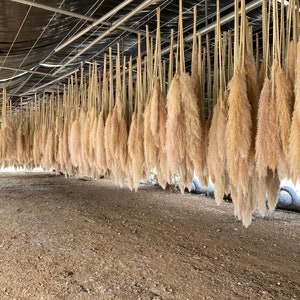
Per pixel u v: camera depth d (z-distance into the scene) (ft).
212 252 15.14
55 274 12.07
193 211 24.66
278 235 18.24
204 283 11.64
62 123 15.30
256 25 11.60
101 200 28.58
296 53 5.17
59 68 15.05
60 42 11.84
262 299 10.49
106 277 11.96
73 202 27.04
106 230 18.42
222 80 6.53
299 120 4.76
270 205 6.85
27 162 19.74
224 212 24.39
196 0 9.74
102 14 10.12
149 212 23.89
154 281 11.71
